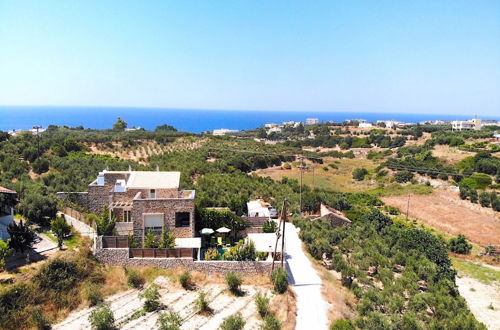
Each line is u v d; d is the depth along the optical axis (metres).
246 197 55.66
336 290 34.16
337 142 158.62
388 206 78.38
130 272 31.86
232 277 31.45
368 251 42.94
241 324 25.22
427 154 112.94
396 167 105.06
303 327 27.33
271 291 31.92
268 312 28.22
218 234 42.94
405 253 44.81
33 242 34.00
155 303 28.47
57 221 34.41
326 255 42.91
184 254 33.91
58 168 64.25
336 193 82.69
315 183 93.19
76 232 37.75
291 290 32.59
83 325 26.08
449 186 90.62
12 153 68.38
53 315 26.86
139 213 36.69
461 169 98.62
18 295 26.33
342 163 120.69
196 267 33.72
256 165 105.06
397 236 49.50
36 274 28.22
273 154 112.50
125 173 43.75
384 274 38.28
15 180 55.25
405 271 39.41
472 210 76.62
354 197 83.50
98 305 28.30
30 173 60.97
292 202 62.19
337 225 54.56
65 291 28.70
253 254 35.72
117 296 30.09
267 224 44.78
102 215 37.88
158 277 32.62
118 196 39.19
